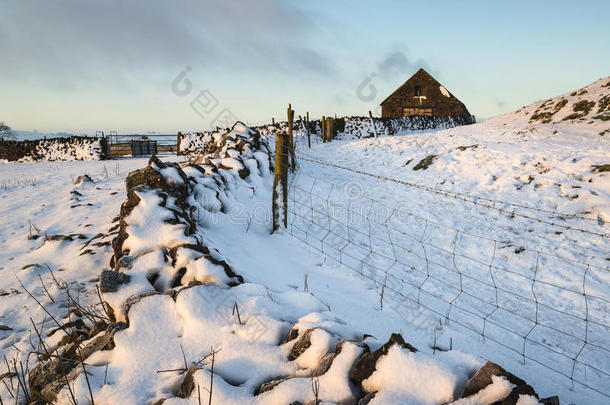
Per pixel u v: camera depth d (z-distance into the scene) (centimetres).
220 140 1104
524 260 579
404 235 704
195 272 346
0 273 518
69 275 484
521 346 365
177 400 223
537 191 785
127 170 1366
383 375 213
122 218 429
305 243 585
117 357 268
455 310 429
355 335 276
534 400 188
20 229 724
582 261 554
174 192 532
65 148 2123
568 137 1041
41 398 263
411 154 1297
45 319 395
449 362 233
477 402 195
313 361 243
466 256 609
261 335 277
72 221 740
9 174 1428
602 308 447
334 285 453
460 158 1088
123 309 320
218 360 257
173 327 288
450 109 3444
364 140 1775
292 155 1104
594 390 301
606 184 722
